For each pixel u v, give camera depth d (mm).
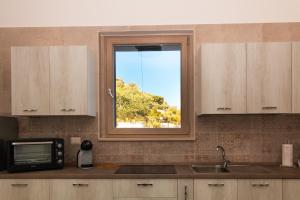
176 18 3051
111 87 3123
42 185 2453
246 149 2975
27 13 3098
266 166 2824
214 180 2398
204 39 3023
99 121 3053
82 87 2738
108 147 3023
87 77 2744
